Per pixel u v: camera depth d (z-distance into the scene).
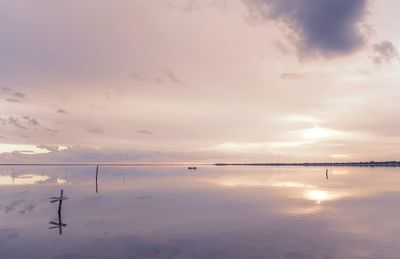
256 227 27.50
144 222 30.20
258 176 126.25
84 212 36.28
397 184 75.62
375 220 30.16
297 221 29.95
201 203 42.69
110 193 57.59
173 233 25.66
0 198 51.50
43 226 29.11
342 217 31.78
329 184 77.06
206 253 20.39
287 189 63.59
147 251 20.97
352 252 20.30
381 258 19.20
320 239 23.39
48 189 67.81
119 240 23.78
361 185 72.94
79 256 20.22
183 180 99.12
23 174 160.12
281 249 21.06
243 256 19.77
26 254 20.81
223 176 127.81
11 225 29.72
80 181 96.00
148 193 57.12
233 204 41.50
